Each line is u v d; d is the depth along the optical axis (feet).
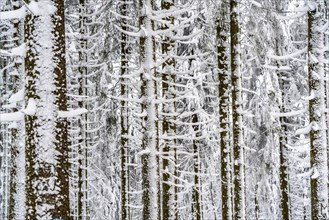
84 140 56.24
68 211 23.27
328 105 53.52
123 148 56.85
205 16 53.47
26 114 22.66
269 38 51.70
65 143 23.62
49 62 23.48
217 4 49.78
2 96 46.14
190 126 58.95
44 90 23.17
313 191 42.27
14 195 39.55
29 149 22.85
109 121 57.77
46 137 22.85
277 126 61.46
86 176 58.08
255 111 60.64
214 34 53.93
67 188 23.40
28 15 23.79
